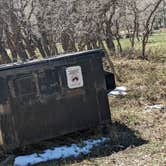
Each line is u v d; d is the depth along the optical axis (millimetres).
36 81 8477
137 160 7730
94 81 9016
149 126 9625
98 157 8078
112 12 20156
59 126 8727
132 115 10484
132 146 8445
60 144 8867
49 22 16031
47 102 8594
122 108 11492
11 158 8328
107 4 16875
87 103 8953
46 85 8555
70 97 8789
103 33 19828
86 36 17266
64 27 16094
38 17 15992
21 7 15734
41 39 17453
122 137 8930
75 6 16219
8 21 15594
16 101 8344
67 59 8711
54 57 8844
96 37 17500
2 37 16484
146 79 14836
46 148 8711
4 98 8266
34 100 8484
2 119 8297
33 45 17625
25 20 15906
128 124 9836
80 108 8898
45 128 8609
